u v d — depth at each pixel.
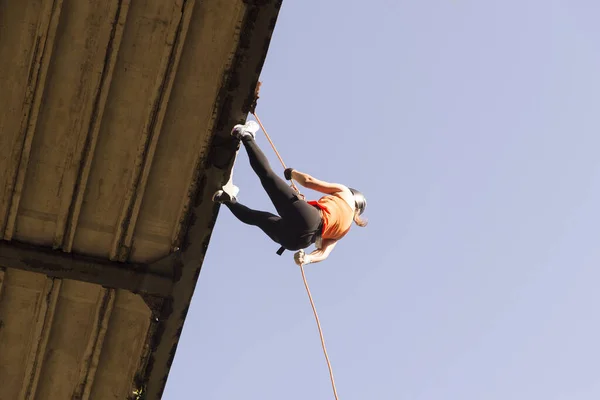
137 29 6.63
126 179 7.11
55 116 6.86
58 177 7.06
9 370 7.85
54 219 7.22
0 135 6.90
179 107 6.88
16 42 6.61
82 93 6.79
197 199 7.08
